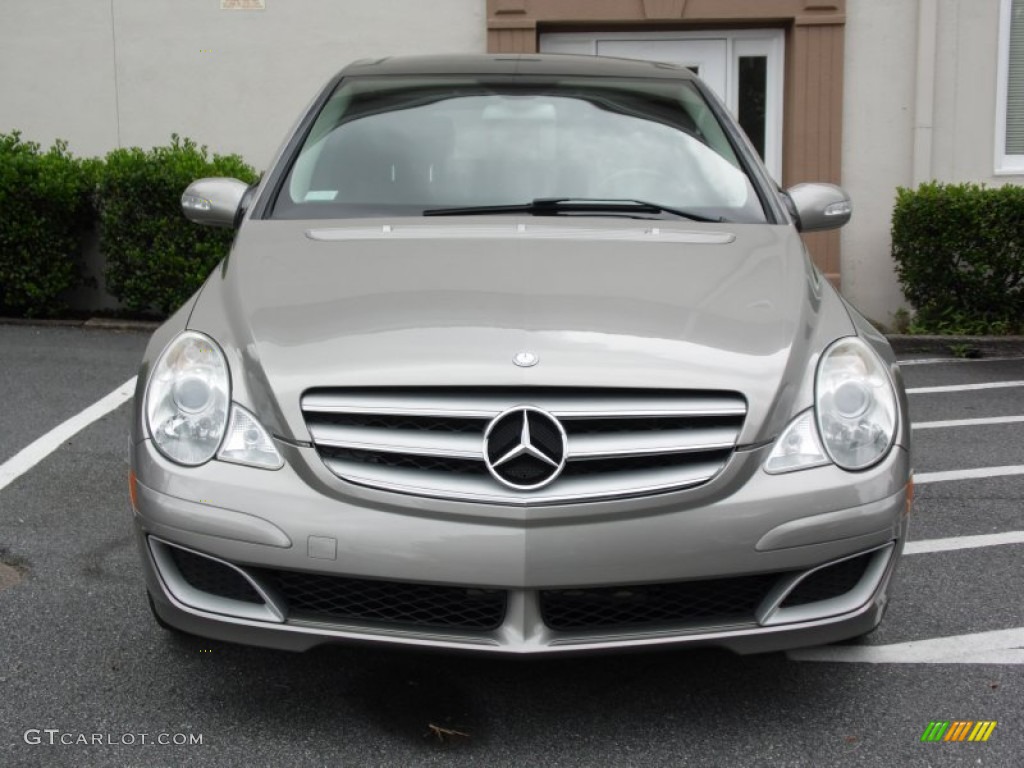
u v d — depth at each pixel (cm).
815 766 258
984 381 688
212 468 255
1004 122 840
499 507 245
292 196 361
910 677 302
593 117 393
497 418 248
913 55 827
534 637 249
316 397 255
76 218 767
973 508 447
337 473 251
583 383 251
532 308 276
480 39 828
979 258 783
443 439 251
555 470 247
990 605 351
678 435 254
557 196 360
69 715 277
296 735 270
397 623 254
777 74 848
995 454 525
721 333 271
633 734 272
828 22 812
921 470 502
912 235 793
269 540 249
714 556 249
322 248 318
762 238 335
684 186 367
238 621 256
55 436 515
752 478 254
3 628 324
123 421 540
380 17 829
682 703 287
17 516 417
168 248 743
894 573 273
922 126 827
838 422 262
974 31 829
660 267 303
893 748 266
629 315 274
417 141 380
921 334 802
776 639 258
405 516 247
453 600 253
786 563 252
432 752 263
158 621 282
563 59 439
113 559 377
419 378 252
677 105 405
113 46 834
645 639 252
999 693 293
